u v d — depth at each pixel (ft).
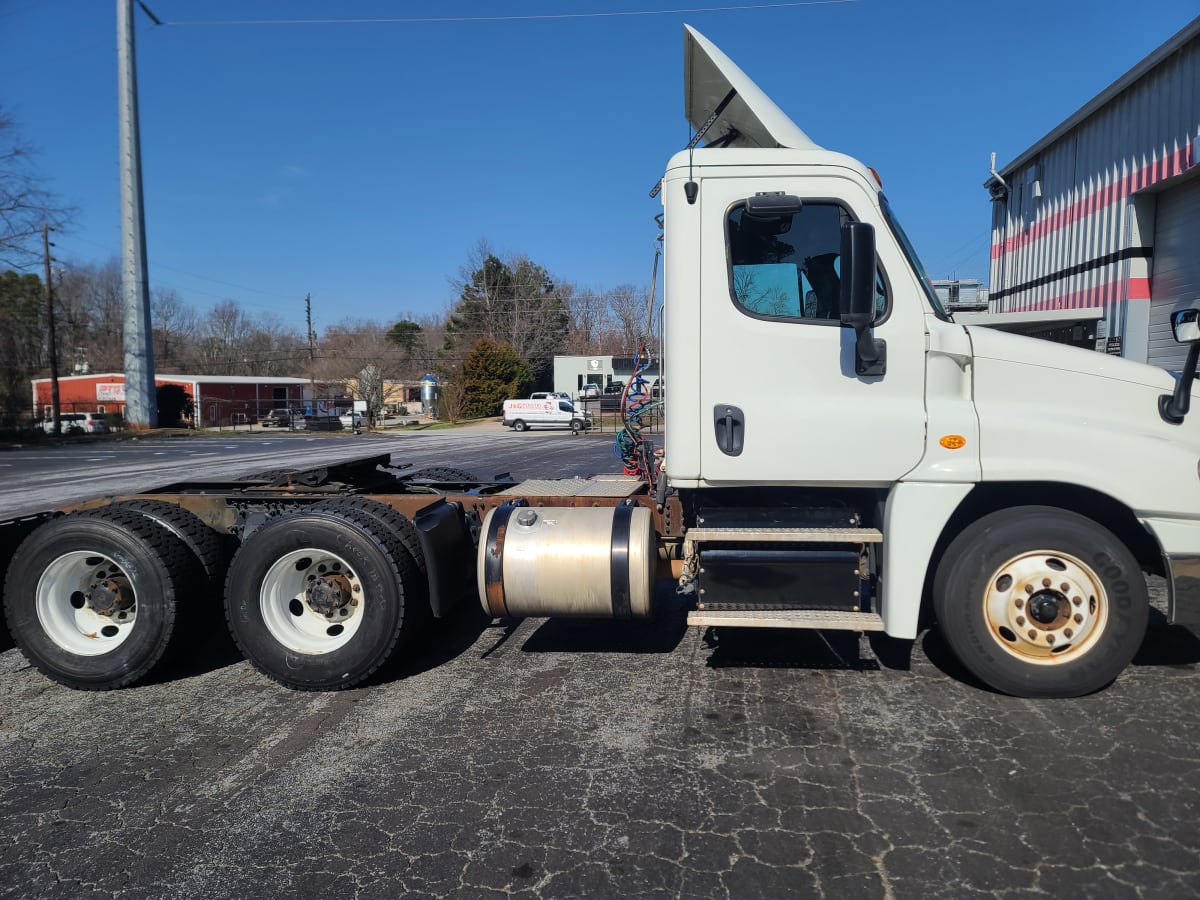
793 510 14.19
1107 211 33.78
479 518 16.70
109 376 191.11
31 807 11.27
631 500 16.06
